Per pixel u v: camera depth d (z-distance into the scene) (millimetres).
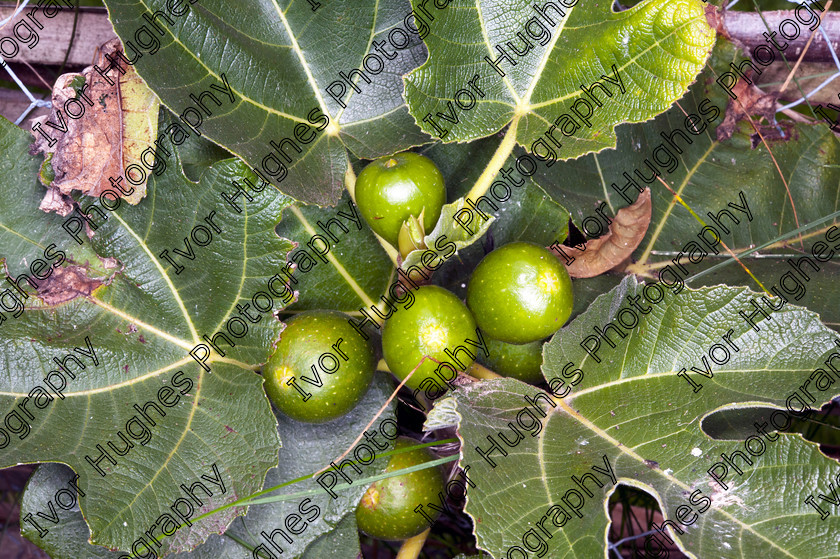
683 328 669
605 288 715
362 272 706
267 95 680
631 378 671
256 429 656
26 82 797
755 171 742
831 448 799
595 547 618
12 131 665
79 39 782
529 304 631
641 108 673
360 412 688
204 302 672
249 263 667
